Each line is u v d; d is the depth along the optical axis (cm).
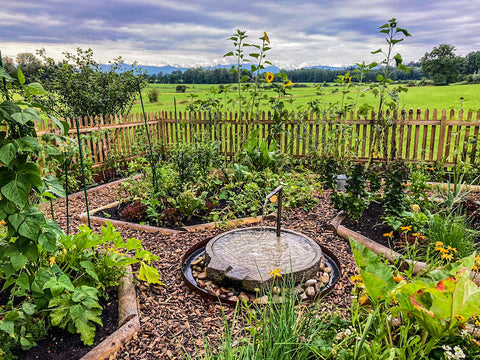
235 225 488
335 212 535
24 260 223
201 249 425
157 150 908
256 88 853
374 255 228
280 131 848
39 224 222
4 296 278
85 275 288
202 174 615
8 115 208
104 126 775
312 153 809
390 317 218
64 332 253
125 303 293
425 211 457
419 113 737
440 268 229
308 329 208
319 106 797
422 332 199
